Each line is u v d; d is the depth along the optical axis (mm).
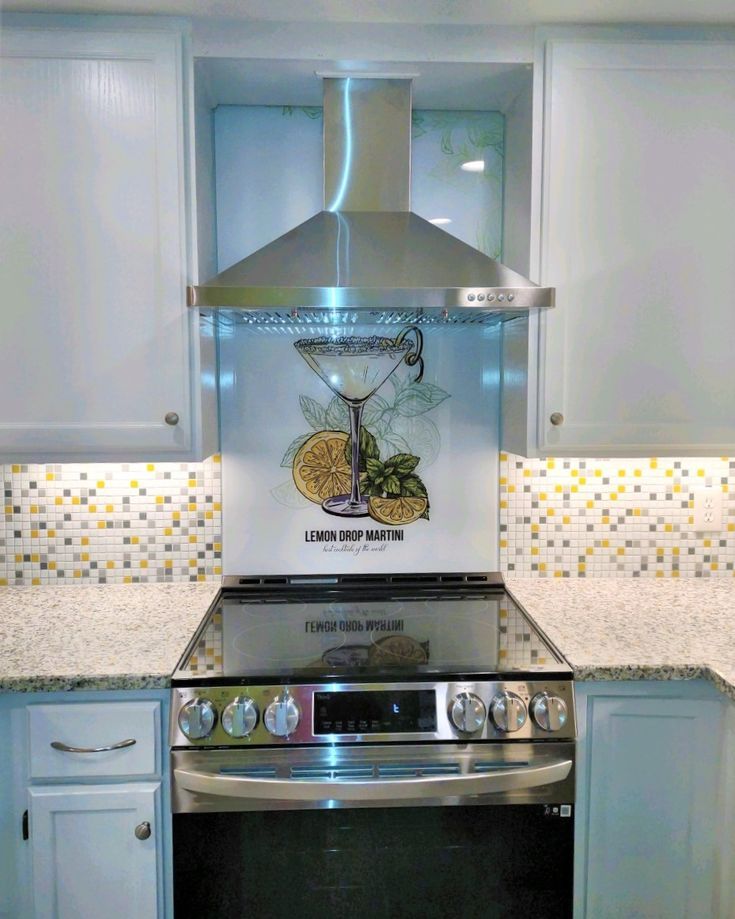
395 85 1553
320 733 1212
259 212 1741
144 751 1265
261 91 1639
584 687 1297
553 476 1812
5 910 1281
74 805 1257
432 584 1791
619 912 1335
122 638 1415
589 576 1826
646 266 1519
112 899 1278
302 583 1792
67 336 1479
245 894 1238
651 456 1565
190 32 1458
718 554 1823
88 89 1442
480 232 1777
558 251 1510
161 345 1488
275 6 1403
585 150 1499
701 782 1312
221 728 1209
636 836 1321
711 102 1502
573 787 1251
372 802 1219
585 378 1533
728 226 1521
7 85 1436
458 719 1211
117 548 1779
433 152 1761
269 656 1331
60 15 1430
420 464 1810
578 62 1483
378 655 1337
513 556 1823
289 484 1796
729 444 1558
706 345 1536
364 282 1390
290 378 1780
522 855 1259
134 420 1501
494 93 1647
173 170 1457
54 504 1759
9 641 1396
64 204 1458
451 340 1789
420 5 1402
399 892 1251
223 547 1790
